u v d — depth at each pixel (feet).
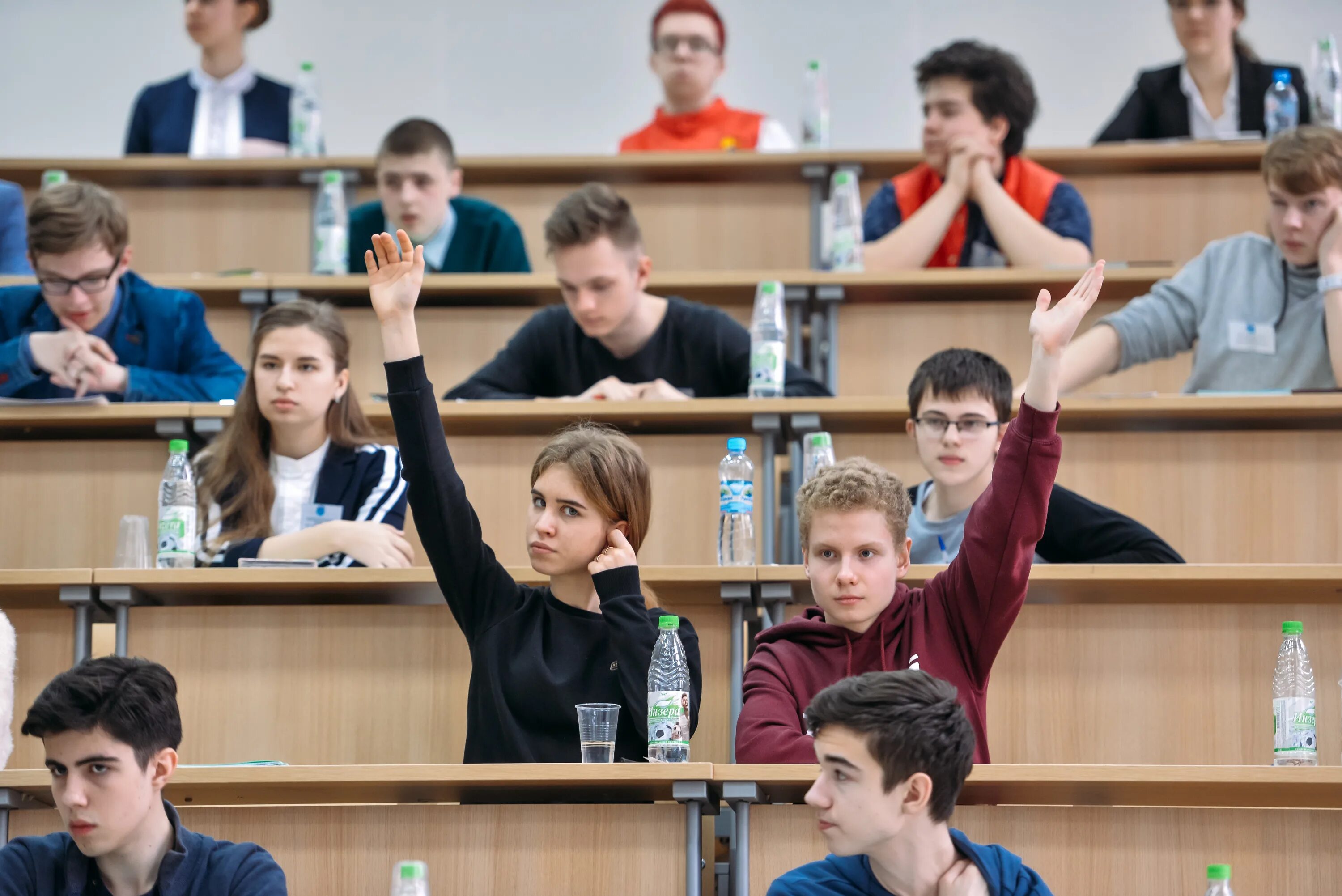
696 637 14.88
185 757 16.34
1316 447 18.81
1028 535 13.88
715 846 15.06
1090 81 33.24
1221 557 18.72
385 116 33.65
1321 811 13.65
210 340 21.33
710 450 19.02
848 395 22.56
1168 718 16.26
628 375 21.20
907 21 33.53
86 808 11.79
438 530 14.65
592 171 26.25
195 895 12.00
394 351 14.61
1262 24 32.94
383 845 13.67
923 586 15.76
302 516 18.22
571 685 14.25
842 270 23.22
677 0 29.45
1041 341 13.69
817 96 27.91
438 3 33.91
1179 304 21.25
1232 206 25.85
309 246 26.35
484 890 13.53
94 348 20.07
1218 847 13.62
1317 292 20.70
